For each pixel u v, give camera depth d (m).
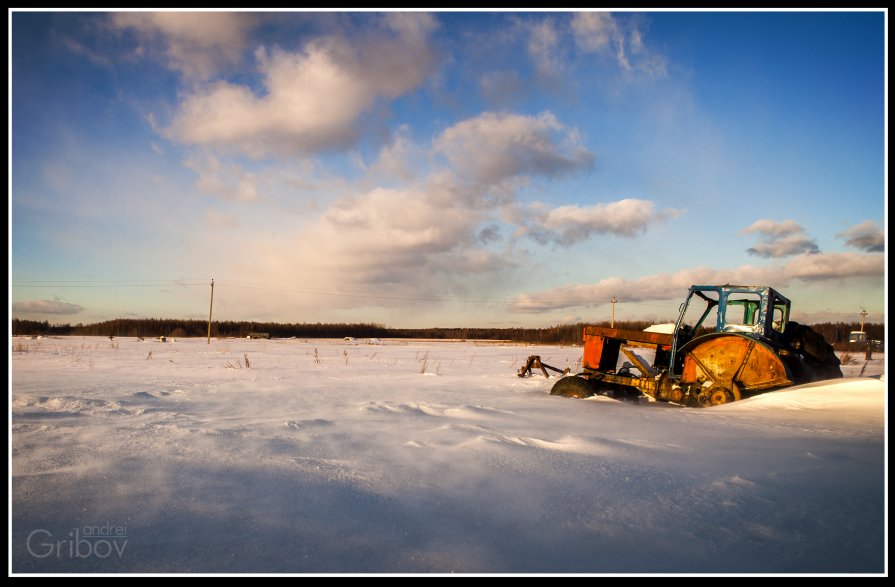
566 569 2.40
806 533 2.77
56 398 7.97
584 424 6.20
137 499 3.35
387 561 2.48
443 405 7.98
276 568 2.40
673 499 3.31
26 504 3.24
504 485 3.64
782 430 5.55
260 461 4.34
